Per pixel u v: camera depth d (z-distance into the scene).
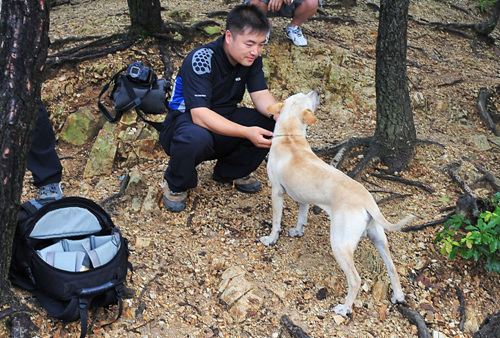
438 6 8.81
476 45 7.91
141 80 4.32
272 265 3.43
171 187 3.82
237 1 7.43
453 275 3.64
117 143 4.59
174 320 2.96
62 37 6.14
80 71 5.28
